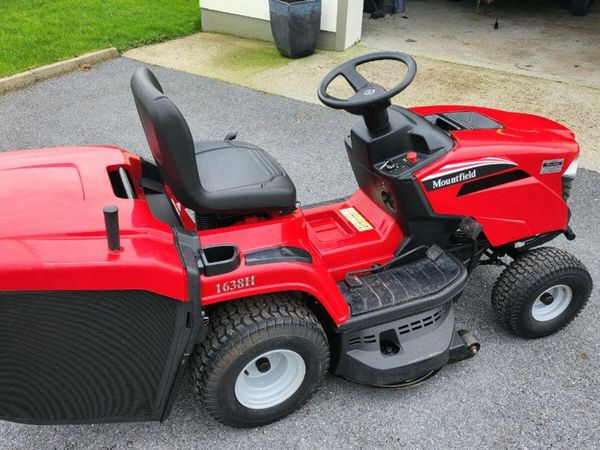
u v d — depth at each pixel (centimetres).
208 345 221
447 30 849
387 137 262
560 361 289
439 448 243
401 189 259
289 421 255
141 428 250
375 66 690
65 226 198
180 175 217
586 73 680
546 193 282
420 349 256
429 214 265
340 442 246
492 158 266
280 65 698
